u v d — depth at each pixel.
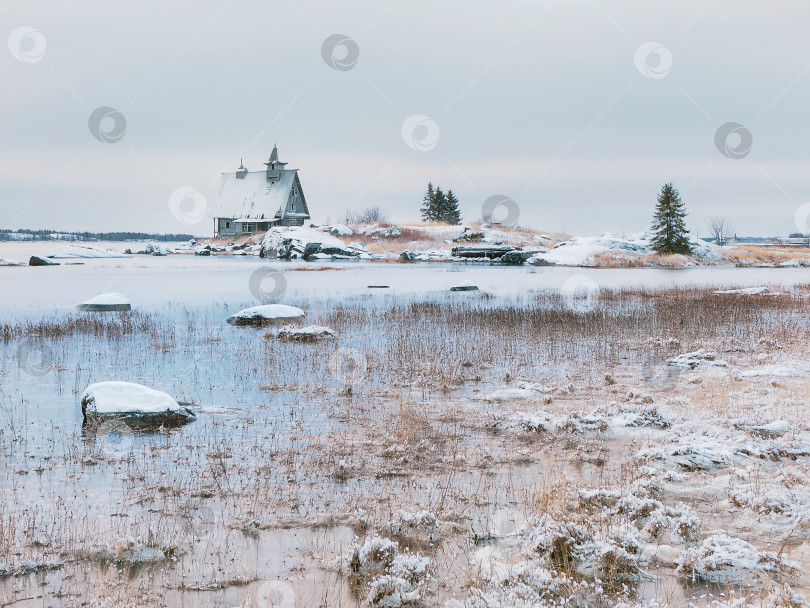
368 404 11.49
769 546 6.03
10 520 6.53
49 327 19.52
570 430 9.63
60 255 73.50
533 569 5.45
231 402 11.66
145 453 8.76
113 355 16.09
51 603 5.12
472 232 90.25
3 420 10.41
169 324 21.17
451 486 7.59
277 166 99.88
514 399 11.80
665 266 69.56
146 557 5.82
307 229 75.38
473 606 4.91
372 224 100.31
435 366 14.55
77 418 10.56
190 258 73.44
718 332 19.78
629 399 11.62
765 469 8.00
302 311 22.91
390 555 5.69
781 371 13.67
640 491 7.14
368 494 7.33
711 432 9.46
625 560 5.72
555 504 6.75
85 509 6.88
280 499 7.17
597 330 19.86
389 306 26.56
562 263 67.75
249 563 5.78
